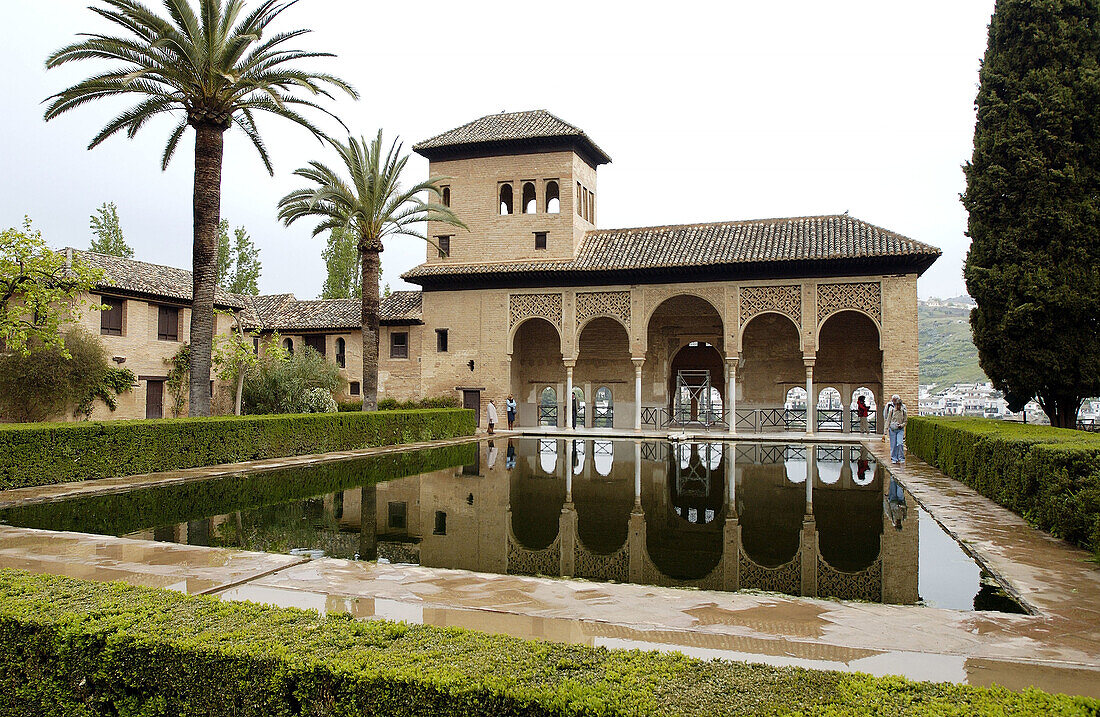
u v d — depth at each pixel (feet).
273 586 19.15
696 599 18.34
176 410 80.12
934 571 22.07
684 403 98.58
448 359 95.04
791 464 55.77
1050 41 54.19
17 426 37.81
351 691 9.76
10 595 13.14
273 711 10.19
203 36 51.67
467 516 32.30
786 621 16.39
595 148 96.84
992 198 55.88
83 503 34.42
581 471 50.49
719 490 41.11
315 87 53.62
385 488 40.86
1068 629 15.94
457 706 9.27
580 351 99.91
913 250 74.28
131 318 75.36
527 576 21.13
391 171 76.69
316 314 104.06
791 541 26.91
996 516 30.45
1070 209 53.01
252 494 38.09
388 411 69.87
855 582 20.72
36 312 56.44
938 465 49.67
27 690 11.64
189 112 52.47
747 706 8.71
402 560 23.38
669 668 9.94
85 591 13.47
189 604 12.78
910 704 8.81
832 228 84.07
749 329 92.63
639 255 88.02
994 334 56.08
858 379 87.66
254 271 139.44
